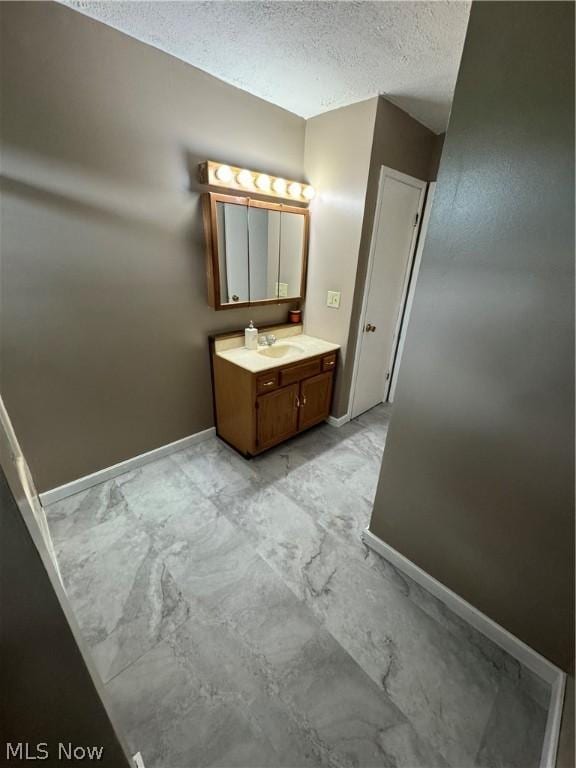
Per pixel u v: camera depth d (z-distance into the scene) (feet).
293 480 7.14
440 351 3.94
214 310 7.50
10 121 4.39
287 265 8.37
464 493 4.16
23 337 5.22
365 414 10.31
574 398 3.07
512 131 2.94
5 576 1.56
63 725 2.09
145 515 6.06
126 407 6.75
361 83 6.04
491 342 3.51
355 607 4.63
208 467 7.45
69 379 5.86
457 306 3.67
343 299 8.24
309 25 4.65
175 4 4.34
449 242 3.57
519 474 3.61
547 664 3.82
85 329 5.79
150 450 7.46
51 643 1.80
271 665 3.96
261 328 8.64
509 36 2.79
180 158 6.06
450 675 3.91
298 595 4.76
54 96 4.61
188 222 6.52
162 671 3.88
